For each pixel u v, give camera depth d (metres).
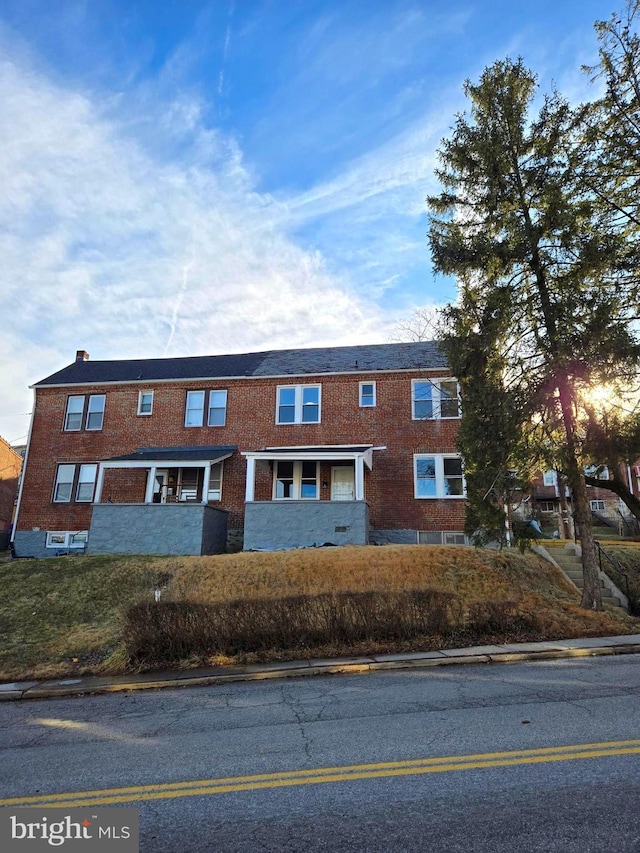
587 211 11.86
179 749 5.10
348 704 6.39
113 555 16.05
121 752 5.12
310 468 20.06
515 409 11.84
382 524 19.16
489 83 13.05
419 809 3.61
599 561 14.23
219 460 19.39
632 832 3.22
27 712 7.02
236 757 4.79
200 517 17.02
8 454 37.75
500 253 12.19
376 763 4.46
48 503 21.34
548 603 11.85
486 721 5.44
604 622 10.76
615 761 4.26
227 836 3.39
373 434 20.09
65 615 11.82
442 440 19.62
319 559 13.57
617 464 11.33
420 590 10.04
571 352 10.99
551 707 5.84
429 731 5.20
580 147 12.29
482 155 12.62
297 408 20.80
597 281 11.82
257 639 9.32
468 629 9.98
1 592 13.15
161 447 21.28
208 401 21.56
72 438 22.00
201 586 12.73
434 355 21.45
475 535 13.38
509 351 12.56
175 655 9.20
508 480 12.48
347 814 3.60
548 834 3.22
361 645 9.37
